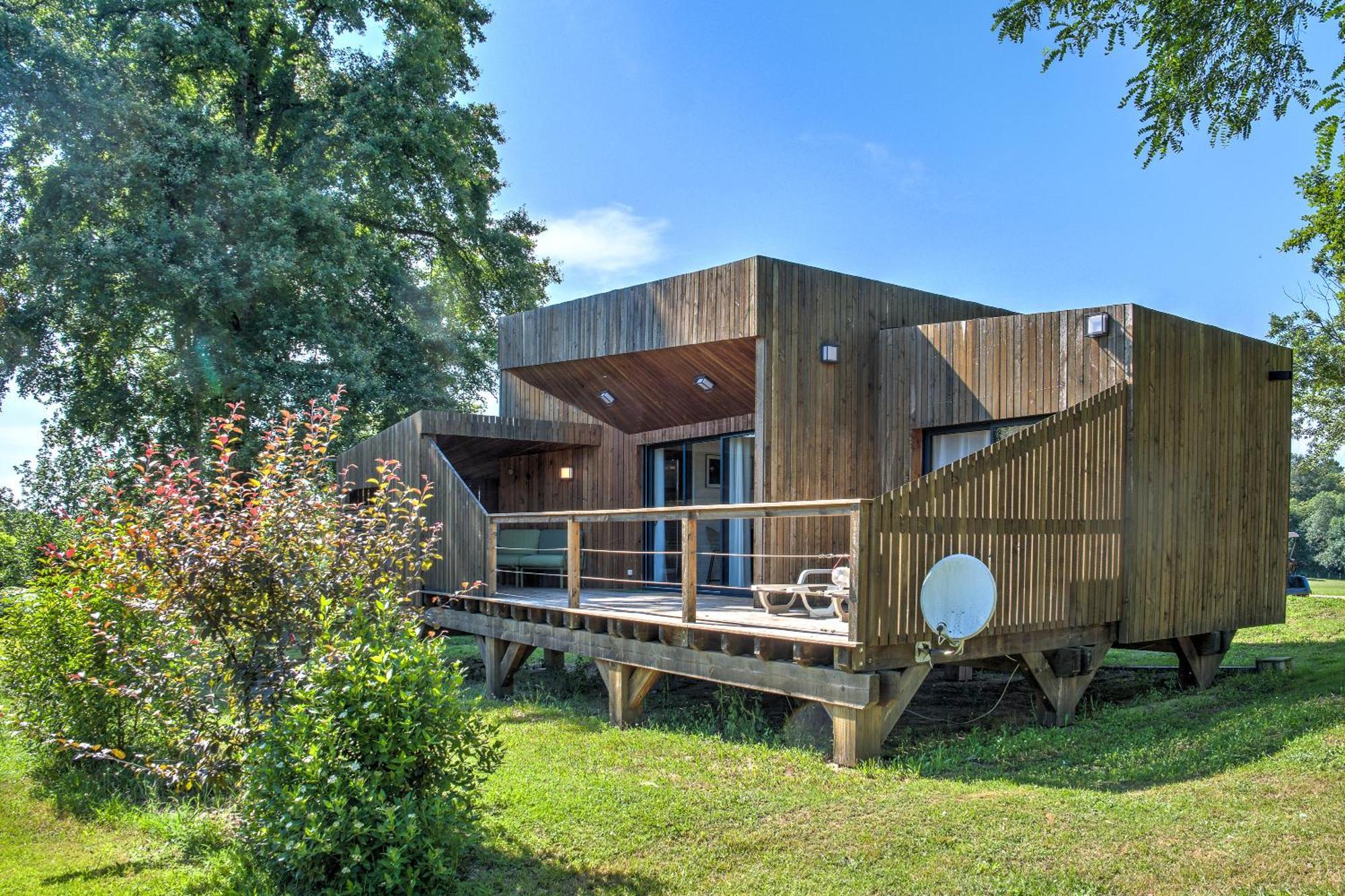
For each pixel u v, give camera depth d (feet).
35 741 20.67
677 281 30.94
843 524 30.83
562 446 43.01
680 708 27.12
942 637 19.60
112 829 16.75
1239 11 21.24
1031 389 27.86
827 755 19.66
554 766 19.69
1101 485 24.26
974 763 19.10
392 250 78.74
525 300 82.43
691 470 38.14
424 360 72.90
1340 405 62.28
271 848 12.84
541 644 28.66
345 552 17.92
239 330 62.23
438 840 12.90
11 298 58.70
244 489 18.06
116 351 62.90
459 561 34.06
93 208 57.36
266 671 16.84
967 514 20.66
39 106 54.29
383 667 13.41
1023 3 23.47
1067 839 13.74
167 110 58.34
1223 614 28.63
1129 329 25.44
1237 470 29.48
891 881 12.60
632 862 13.71
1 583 48.21
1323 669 29.19
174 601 16.74
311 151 65.98
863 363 31.96
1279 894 11.54
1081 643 23.68
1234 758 17.85
